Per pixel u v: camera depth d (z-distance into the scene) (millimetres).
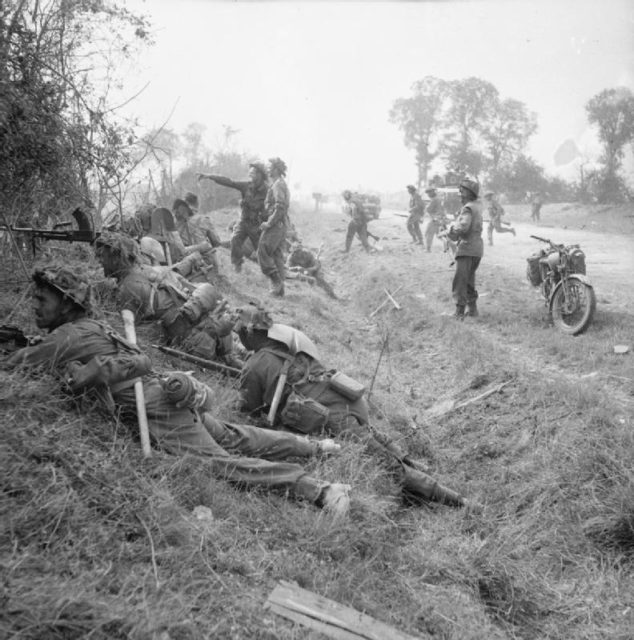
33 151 5055
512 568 4008
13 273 5523
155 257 6562
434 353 8062
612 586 3895
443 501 4602
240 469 3811
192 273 6965
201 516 3350
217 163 24906
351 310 11391
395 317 10070
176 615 2598
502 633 3469
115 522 3006
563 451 4992
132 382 3771
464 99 49469
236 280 10242
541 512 4547
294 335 4750
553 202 43875
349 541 3572
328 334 8500
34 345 3926
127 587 2678
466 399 6332
